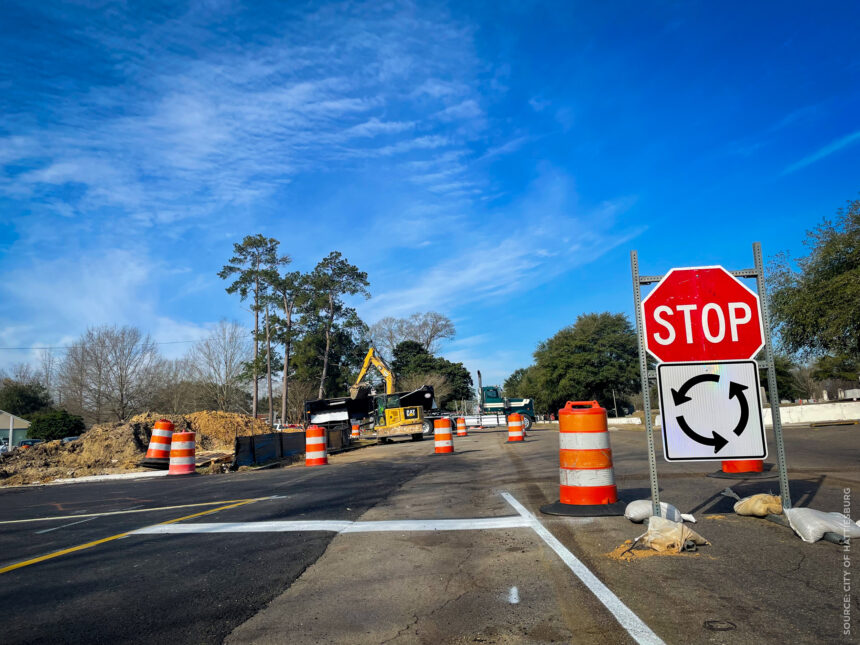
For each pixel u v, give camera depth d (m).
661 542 5.04
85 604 4.30
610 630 3.44
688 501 7.49
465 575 4.66
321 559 5.34
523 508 7.37
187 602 4.25
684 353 5.72
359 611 3.95
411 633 3.53
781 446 5.76
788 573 4.37
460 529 6.32
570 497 7.00
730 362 5.68
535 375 66.44
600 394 63.78
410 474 12.33
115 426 20.91
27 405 63.62
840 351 22.56
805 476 9.18
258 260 56.97
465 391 83.25
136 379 53.72
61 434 44.66
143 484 13.34
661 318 5.77
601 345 61.59
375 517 7.28
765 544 5.20
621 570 4.60
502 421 44.84
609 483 7.00
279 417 68.00
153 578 4.92
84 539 6.75
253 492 10.34
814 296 21.53
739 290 5.75
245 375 57.97
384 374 37.69
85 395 53.12
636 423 39.53
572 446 7.04
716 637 3.28
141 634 3.66
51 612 4.14
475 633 3.49
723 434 5.62
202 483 12.71
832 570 4.40
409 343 80.81
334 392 60.94
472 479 10.84
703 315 5.74
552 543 5.50
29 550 6.30
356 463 16.31
